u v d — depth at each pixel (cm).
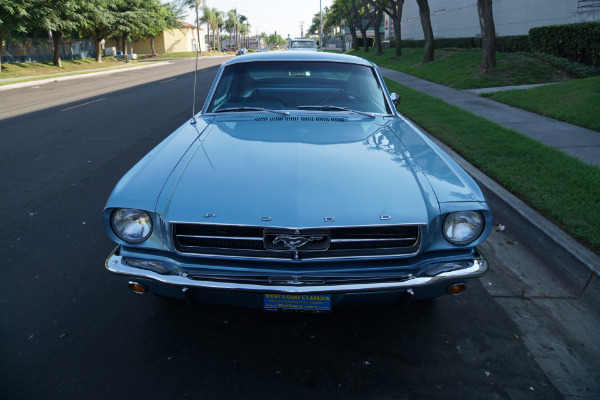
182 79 1989
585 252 309
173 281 205
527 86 1109
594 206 373
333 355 235
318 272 207
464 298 292
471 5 2283
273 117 315
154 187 218
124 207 208
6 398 201
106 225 213
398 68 1962
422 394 209
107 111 1047
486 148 557
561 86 938
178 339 245
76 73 2531
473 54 1702
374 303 219
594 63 1168
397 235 208
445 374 223
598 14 1305
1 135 778
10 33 2441
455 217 211
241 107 334
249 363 227
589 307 283
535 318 271
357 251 207
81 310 271
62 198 457
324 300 211
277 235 201
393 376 221
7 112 1077
